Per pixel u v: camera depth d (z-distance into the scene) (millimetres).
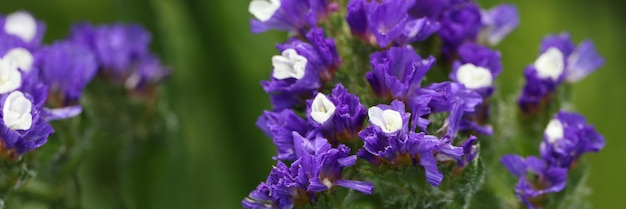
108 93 454
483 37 430
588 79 552
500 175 415
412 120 360
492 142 404
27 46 421
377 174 367
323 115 358
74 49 427
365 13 381
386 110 357
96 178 480
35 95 386
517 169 395
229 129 488
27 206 459
